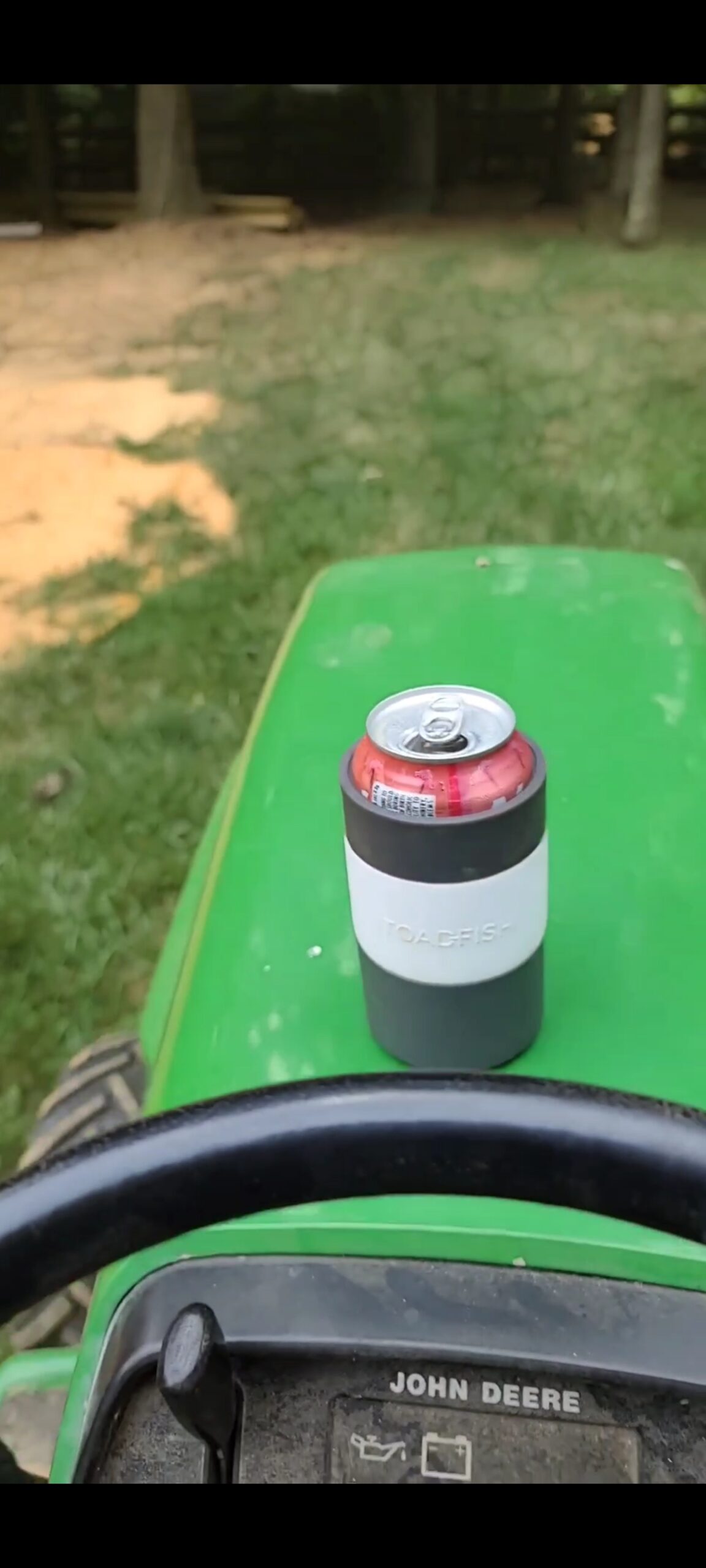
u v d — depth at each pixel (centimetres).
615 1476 51
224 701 179
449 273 473
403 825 49
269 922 67
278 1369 53
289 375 341
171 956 84
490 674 84
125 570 223
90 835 154
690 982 61
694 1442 51
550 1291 53
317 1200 41
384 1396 52
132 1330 54
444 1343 52
